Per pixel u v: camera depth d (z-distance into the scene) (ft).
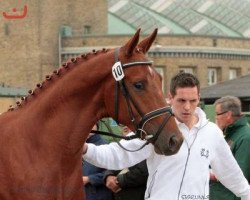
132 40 18.76
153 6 244.22
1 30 186.91
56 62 189.67
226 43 199.62
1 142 19.63
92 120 19.53
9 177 19.21
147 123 18.42
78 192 19.79
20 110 20.16
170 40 188.34
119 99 18.90
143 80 18.58
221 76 197.47
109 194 26.81
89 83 19.33
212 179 26.45
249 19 256.11
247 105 85.51
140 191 25.25
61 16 192.75
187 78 19.99
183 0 250.57
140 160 20.66
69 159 19.48
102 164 20.81
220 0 261.85
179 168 19.94
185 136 20.08
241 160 25.98
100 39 187.42
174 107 20.24
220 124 26.91
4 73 187.11
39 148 19.43
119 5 235.81
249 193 21.49
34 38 185.78
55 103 19.58
